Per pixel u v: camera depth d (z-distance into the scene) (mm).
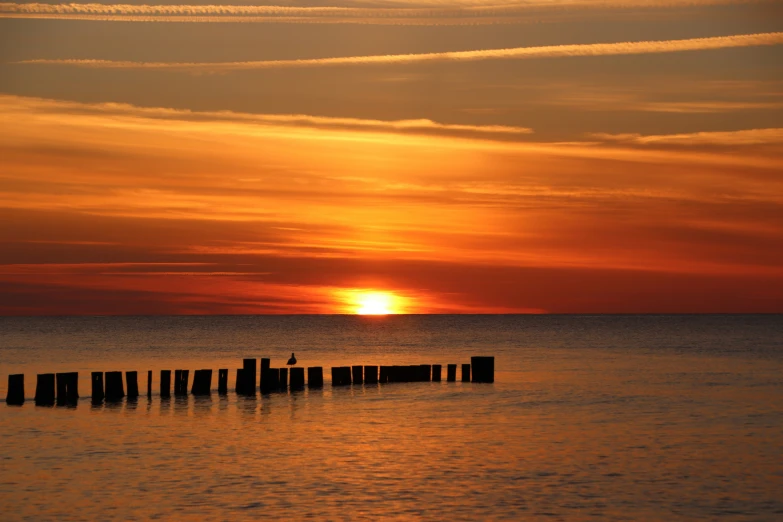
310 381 71938
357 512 33906
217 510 34000
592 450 45562
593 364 106500
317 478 39094
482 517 33375
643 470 40812
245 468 41031
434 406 62594
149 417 55938
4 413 56688
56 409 58719
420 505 34906
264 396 67188
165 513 33562
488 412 59688
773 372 94312
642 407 62906
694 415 58562
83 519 32781
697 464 42062
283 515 33438
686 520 33062
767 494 36594
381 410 60250
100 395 62406
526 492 36844
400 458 43406
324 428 52312
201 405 61781
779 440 48531
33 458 43031
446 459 43188
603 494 36562
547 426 53500
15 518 32875
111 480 38531
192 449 45469
